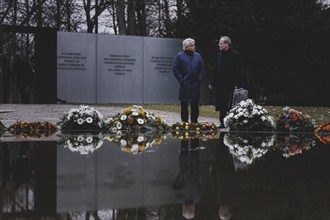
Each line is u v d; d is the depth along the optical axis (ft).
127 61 79.97
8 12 103.50
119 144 14.97
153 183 7.15
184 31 81.97
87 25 112.57
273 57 77.10
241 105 24.14
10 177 7.68
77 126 22.94
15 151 12.36
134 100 80.48
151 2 112.57
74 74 77.05
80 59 77.30
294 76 76.33
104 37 78.59
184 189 6.60
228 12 77.05
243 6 78.02
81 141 16.16
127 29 114.01
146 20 115.44
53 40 73.87
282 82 76.84
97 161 10.04
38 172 8.29
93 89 78.33
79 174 8.09
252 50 77.77
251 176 7.82
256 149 13.25
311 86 77.00
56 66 74.54
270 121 23.77
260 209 5.23
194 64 31.71
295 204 5.48
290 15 74.64
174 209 5.32
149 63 81.20
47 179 7.51
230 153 11.95
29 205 5.54
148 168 8.91
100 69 78.64
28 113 49.34
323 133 22.68
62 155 11.32
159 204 5.60
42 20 106.93
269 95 76.54
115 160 10.26
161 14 115.34
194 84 31.73
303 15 74.59
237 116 23.80
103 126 23.52
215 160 10.28
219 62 32.17
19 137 18.69
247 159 10.50
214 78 32.73
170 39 82.07
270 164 9.55
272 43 76.69
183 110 31.99
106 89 79.05
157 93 81.71
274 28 75.05
